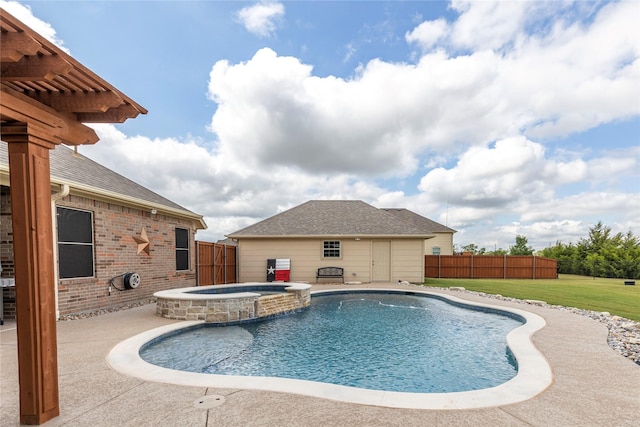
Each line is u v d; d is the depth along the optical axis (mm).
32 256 2875
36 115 2865
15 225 2852
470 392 3654
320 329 7863
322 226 17266
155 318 7883
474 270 20438
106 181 9953
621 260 25047
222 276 15547
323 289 13531
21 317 2883
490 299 10805
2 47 2250
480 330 7762
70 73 2781
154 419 3055
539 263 20328
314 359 5816
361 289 13375
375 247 16766
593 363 4590
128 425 2955
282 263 16266
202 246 13945
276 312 9141
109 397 3510
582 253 31094
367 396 3531
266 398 3475
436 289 13406
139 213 10367
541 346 5422
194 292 10789
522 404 3365
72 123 3391
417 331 7684
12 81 2660
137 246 10242
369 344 6691
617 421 3035
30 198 2857
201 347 6391
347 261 16688
